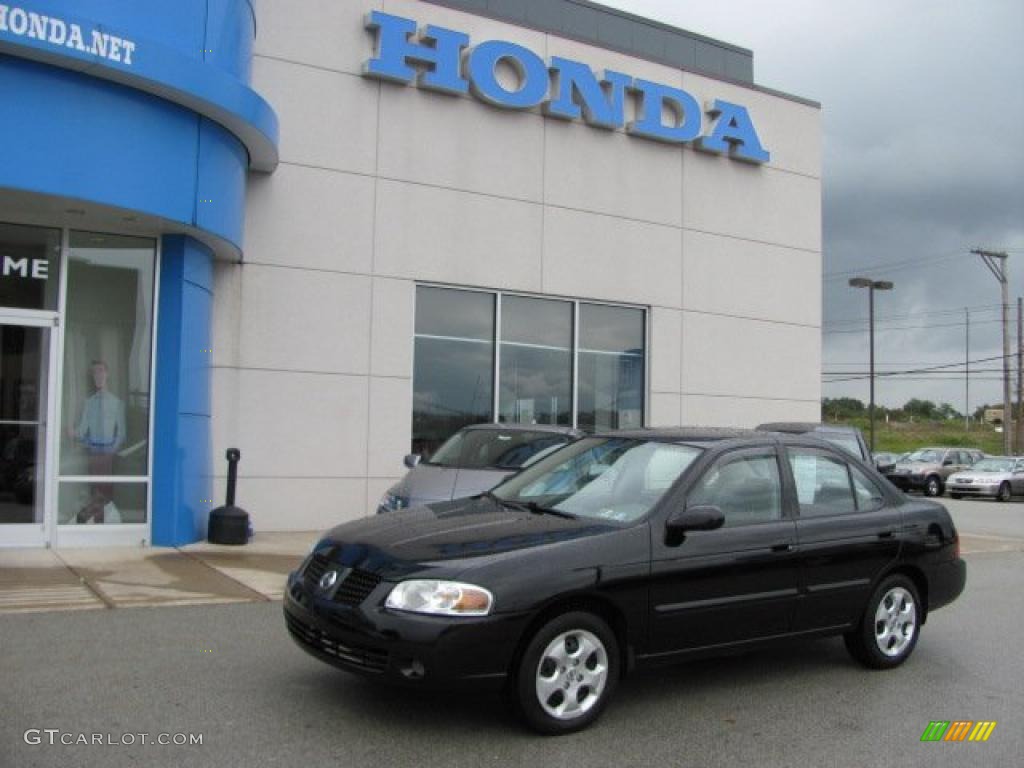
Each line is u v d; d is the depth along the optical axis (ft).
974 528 58.85
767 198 54.80
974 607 29.19
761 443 20.29
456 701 17.84
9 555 31.07
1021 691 19.90
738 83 54.13
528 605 15.80
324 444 41.04
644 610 17.22
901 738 16.80
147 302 34.53
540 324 47.34
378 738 15.79
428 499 30.01
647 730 16.80
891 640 21.47
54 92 29.04
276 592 27.07
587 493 19.43
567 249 47.73
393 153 43.16
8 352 32.60
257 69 40.42
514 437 33.99
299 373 40.65
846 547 20.29
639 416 50.16
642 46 55.42
